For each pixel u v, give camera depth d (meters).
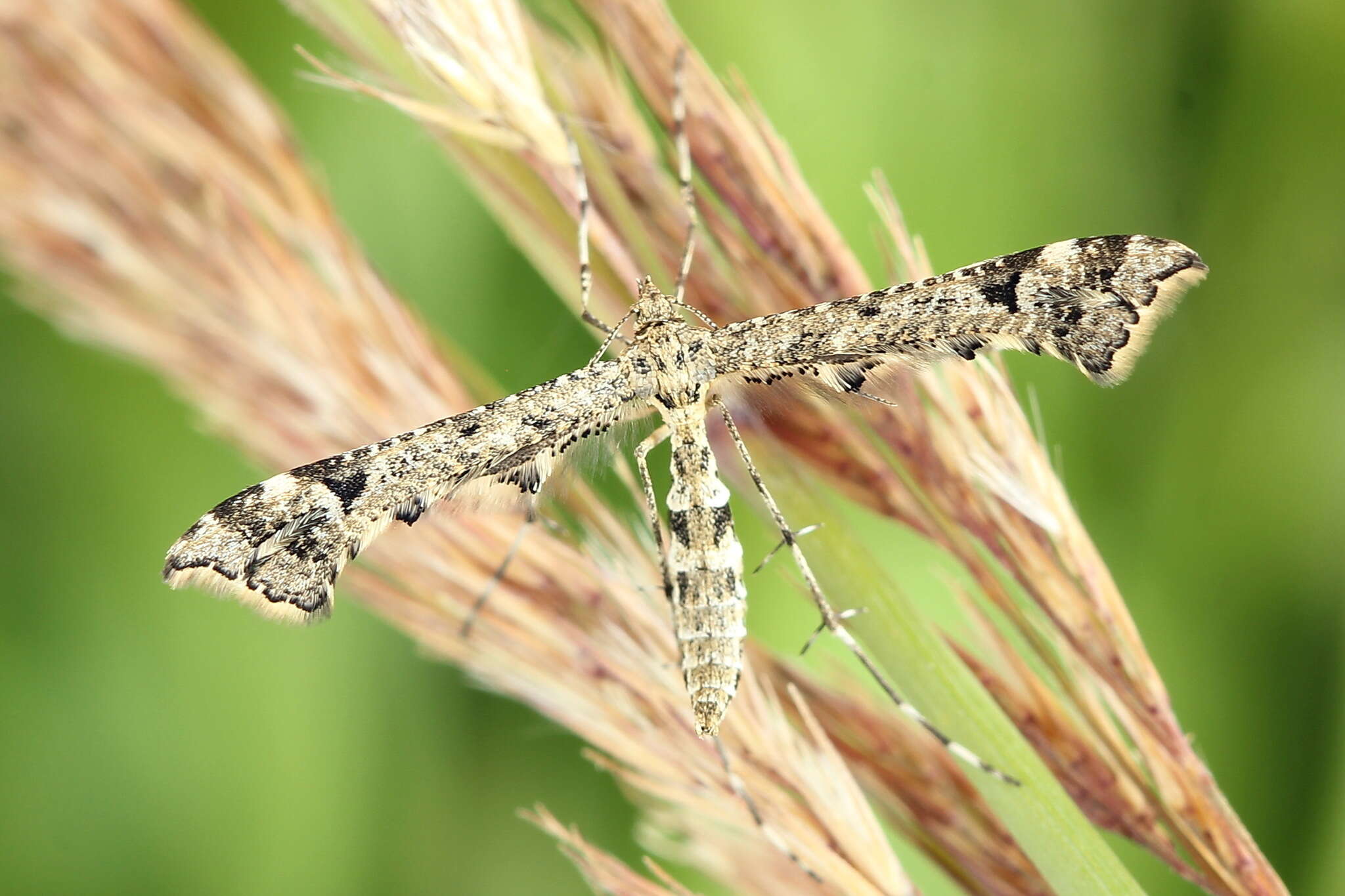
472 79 0.07
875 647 0.08
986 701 0.07
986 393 0.07
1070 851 0.07
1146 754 0.07
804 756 0.07
